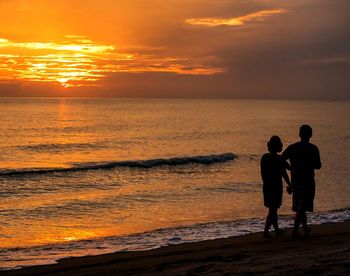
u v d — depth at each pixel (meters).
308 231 10.35
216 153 47.78
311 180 10.05
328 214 15.27
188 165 37.19
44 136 64.38
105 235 13.84
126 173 32.31
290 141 64.50
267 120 124.25
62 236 13.91
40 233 14.34
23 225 15.66
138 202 20.16
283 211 17.12
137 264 8.73
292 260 7.54
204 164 37.94
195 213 17.27
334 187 23.83
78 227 15.23
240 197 21.17
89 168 33.97
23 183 27.59
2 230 14.82
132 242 11.84
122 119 114.44
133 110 187.50
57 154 46.12
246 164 38.09
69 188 25.53
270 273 6.73
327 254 7.87
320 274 6.50
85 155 45.59
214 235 12.28
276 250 8.89
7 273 8.82
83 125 88.19
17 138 60.69
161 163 37.41
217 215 16.75
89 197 21.91
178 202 19.95
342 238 9.89
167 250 10.28
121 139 62.47
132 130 78.62
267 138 68.12
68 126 84.62
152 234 12.91
